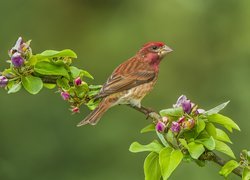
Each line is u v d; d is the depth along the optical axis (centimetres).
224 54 2189
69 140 1872
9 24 2131
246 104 1945
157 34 2222
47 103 1884
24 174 1858
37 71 696
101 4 2342
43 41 2223
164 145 648
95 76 2191
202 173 1670
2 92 1883
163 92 2067
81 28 2316
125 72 888
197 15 2216
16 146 1861
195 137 651
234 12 2208
